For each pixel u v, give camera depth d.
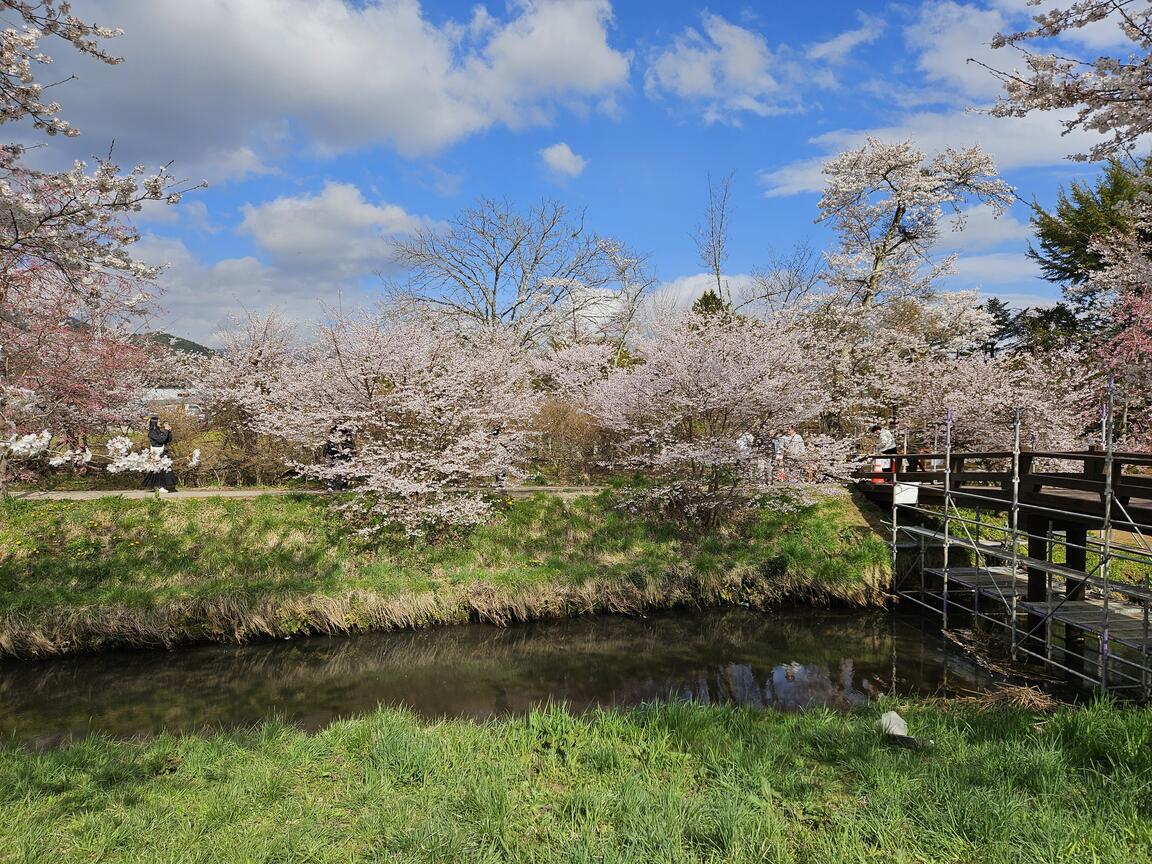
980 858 3.40
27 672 9.23
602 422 15.52
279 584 10.98
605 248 25.77
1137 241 14.97
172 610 10.16
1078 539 10.42
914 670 9.35
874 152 20.31
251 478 16.25
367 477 12.62
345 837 3.87
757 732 5.56
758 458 13.66
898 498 13.04
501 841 3.73
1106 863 3.24
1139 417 15.02
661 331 16.22
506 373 14.52
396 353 12.55
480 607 11.24
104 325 13.90
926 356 19.67
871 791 4.19
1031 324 23.34
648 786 4.35
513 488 15.27
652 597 11.86
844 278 21.34
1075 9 5.86
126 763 5.13
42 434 6.38
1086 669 9.20
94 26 5.39
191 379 18.64
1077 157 7.22
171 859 3.57
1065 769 4.38
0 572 10.46
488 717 7.77
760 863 3.42
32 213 5.58
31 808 4.27
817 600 12.30
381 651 10.11
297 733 6.11
